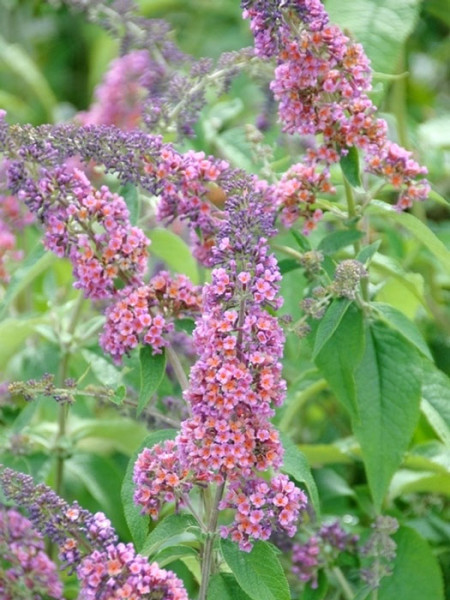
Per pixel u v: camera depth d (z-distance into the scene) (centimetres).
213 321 124
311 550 145
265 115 155
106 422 158
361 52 135
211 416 124
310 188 140
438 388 148
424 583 147
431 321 176
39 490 125
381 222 176
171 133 148
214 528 126
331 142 138
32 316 156
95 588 122
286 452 132
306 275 141
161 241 153
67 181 131
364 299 142
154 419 147
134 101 167
